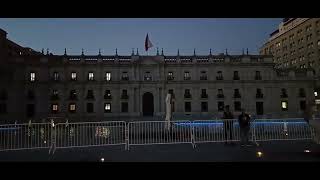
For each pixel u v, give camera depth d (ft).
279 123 51.75
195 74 233.35
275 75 235.20
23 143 50.01
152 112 231.30
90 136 48.65
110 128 49.26
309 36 303.27
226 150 40.16
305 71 237.45
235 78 234.58
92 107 226.79
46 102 223.92
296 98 233.96
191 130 46.80
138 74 230.48
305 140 50.60
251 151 38.83
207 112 228.84
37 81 223.51
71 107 225.76
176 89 230.48
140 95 228.84
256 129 51.52
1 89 219.82
